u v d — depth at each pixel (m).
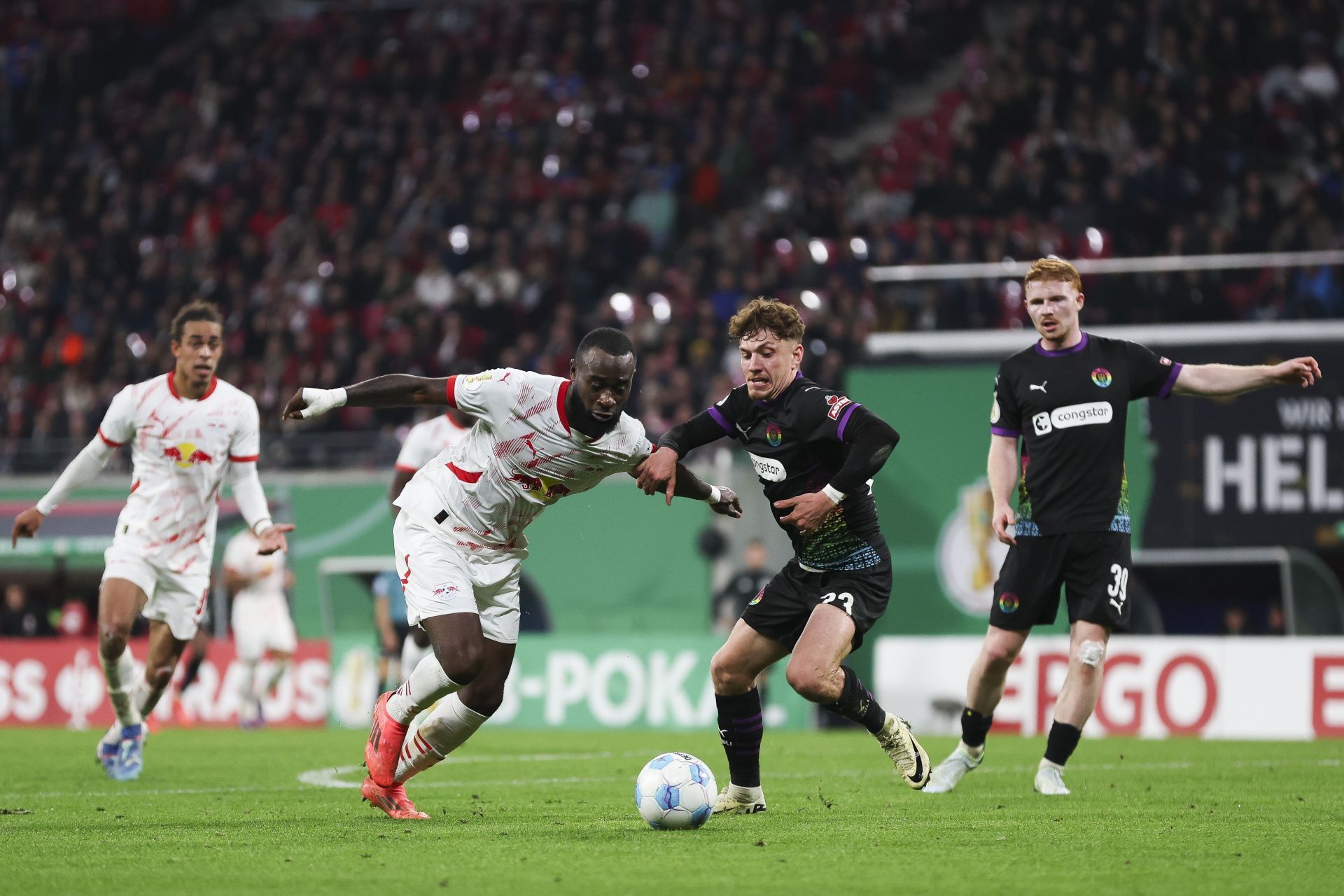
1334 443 50.16
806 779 30.86
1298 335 51.19
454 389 21.05
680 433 23.09
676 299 76.25
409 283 83.62
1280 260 53.94
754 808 23.73
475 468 21.61
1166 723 48.84
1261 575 59.28
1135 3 81.81
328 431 75.31
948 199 76.69
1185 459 51.41
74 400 81.25
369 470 68.50
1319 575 52.59
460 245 82.88
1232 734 48.09
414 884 16.39
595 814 23.62
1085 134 77.19
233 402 30.92
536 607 63.44
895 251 74.25
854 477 21.81
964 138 79.62
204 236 92.06
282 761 37.25
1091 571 26.16
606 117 91.06
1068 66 80.88
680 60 95.50
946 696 51.47
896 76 93.44
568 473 21.34
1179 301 54.31
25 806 25.56
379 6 112.38
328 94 101.38
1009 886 16.25
